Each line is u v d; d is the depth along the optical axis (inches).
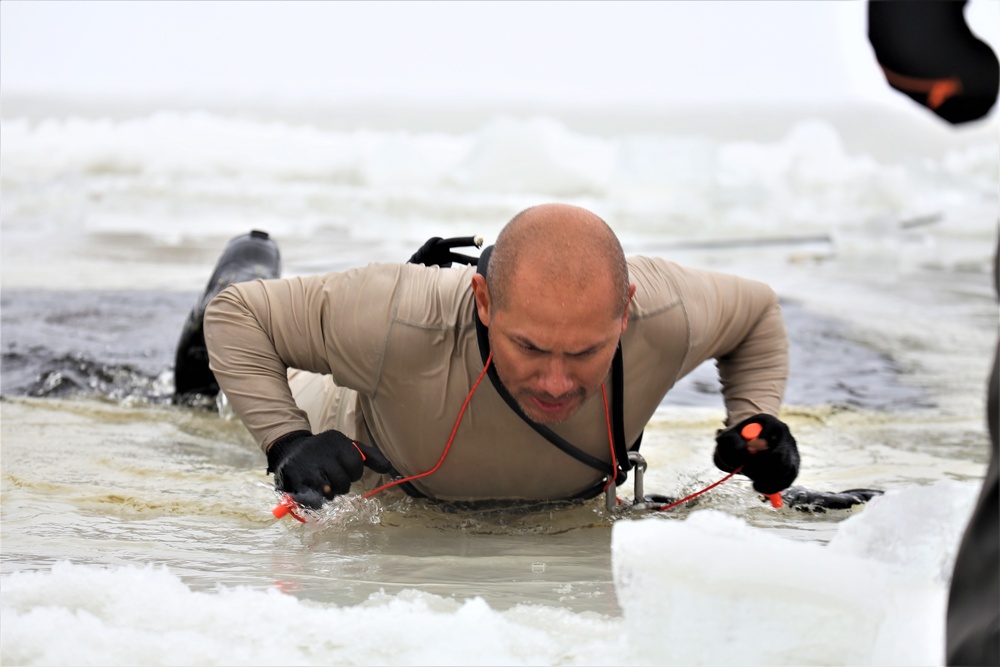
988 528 231.5
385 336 444.5
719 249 1396.4
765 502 520.4
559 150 2032.5
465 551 437.7
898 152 1941.4
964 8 237.9
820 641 280.8
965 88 233.6
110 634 309.1
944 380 819.4
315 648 310.3
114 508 497.7
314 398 552.7
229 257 721.6
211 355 478.0
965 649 229.9
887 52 237.3
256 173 1851.6
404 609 328.2
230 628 321.1
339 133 2236.7
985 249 1386.6
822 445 649.0
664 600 287.6
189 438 645.3
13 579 346.3
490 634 310.0
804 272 1251.8
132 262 1218.0
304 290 466.0
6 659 305.9
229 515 490.9
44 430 650.2
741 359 511.8
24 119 2166.6
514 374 400.2
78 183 1729.8
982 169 1820.9
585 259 383.9
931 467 595.2
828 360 873.5
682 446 646.5
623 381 452.1
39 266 1175.0
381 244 1363.2
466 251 1268.5
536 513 498.3
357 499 490.0
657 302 454.3
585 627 326.0
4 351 829.2
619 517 494.6
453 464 470.0
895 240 1441.9
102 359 813.2
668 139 1923.0
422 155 1909.4
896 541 298.4
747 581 281.7
